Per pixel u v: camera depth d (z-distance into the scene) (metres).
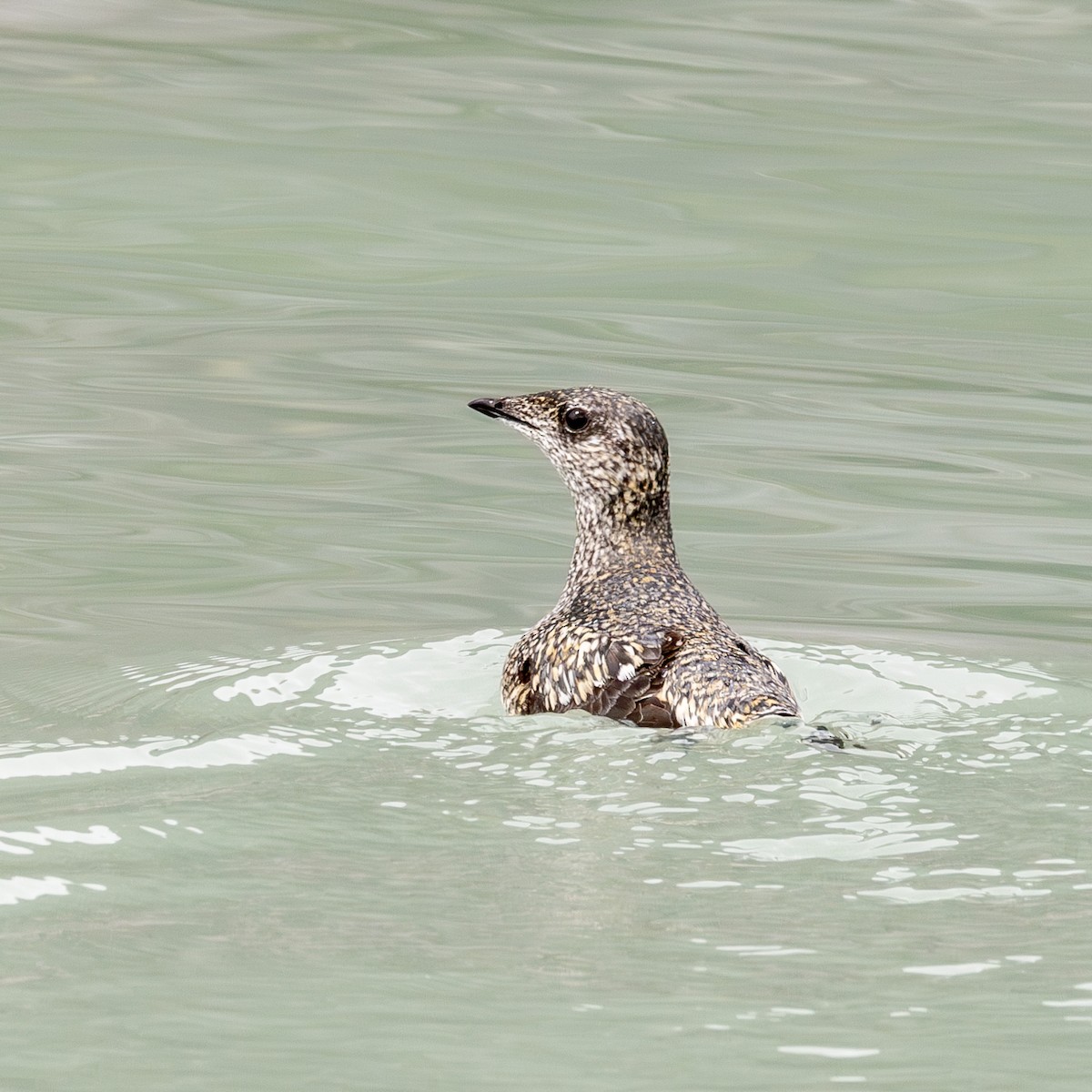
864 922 11.93
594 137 45.72
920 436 27.94
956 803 13.85
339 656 18.36
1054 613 20.72
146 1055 10.34
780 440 27.73
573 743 14.98
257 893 12.42
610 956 11.48
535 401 18.02
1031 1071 10.13
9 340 32.09
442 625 20.03
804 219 40.47
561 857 12.93
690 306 35.28
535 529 23.98
